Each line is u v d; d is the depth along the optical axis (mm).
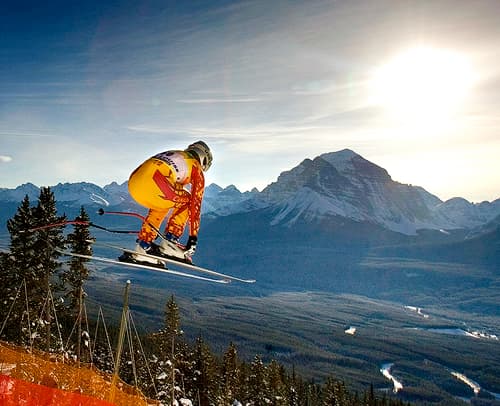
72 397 5195
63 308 29969
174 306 40250
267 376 55688
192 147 5406
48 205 30359
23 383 5043
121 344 6164
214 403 44656
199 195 5152
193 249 5098
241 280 5324
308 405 77438
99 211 5043
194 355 46000
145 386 34469
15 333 27062
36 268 29500
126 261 4988
